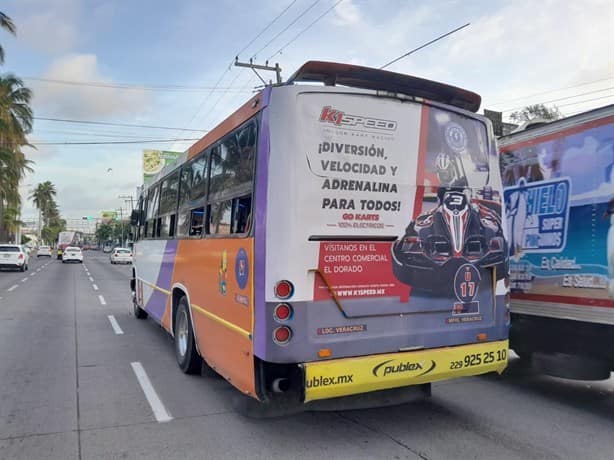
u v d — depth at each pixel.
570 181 5.30
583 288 5.14
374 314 4.23
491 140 4.97
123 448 4.28
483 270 4.80
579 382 6.54
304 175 4.05
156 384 6.15
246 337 4.24
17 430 4.66
